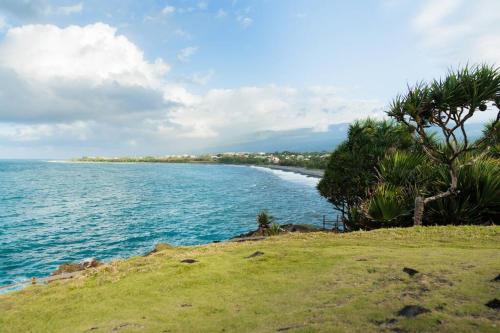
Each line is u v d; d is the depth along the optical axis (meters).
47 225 43.59
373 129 23.56
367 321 4.72
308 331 4.56
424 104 13.31
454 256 7.67
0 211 55.81
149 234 37.97
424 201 14.40
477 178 14.79
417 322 4.46
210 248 11.68
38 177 148.62
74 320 6.15
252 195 78.94
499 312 4.63
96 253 30.30
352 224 18.06
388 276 6.60
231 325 5.23
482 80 12.25
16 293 8.20
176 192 86.94
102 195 80.56
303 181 119.81
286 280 7.17
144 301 6.74
